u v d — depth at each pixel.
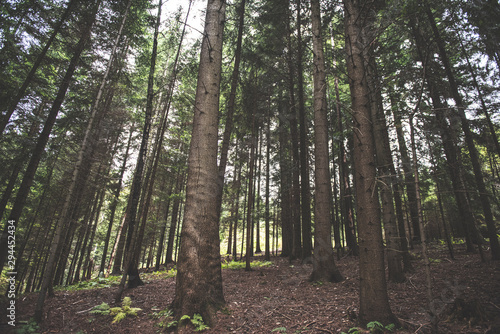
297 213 12.45
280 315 4.44
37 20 7.03
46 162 10.05
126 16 7.66
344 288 5.98
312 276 7.02
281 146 14.70
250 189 9.79
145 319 4.62
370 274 3.50
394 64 7.97
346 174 12.05
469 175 9.52
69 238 10.09
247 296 5.85
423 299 4.61
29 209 12.34
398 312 4.10
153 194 13.05
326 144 7.72
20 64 7.28
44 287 4.90
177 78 8.65
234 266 11.10
